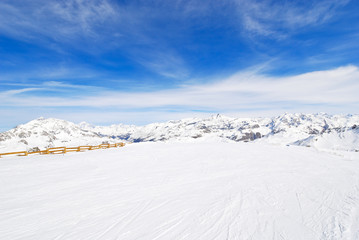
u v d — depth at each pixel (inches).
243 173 708.0
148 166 784.9
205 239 307.9
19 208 413.7
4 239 310.8
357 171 844.0
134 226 346.0
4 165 769.6
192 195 490.9
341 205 451.8
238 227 343.6
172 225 348.5
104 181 590.6
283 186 577.9
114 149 1264.8
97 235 319.6
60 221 363.9
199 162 866.1
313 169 835.4
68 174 658.8
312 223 365.7
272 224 357.1
